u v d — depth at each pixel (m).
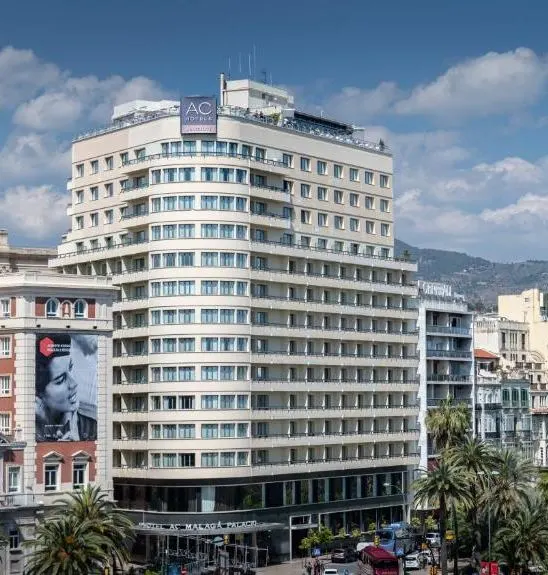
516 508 148.50
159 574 147.88
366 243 192.25
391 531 181.75
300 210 179.88
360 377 187.50
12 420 138.62
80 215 184.12
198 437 162.00
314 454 178.12
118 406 170.75
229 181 166.50
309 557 172.50
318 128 191.25
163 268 165.12
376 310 189.75
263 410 167.50
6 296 140.50
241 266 166.25
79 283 144.38
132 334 168.00
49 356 140.00
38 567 111.94
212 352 163.38
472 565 157.50
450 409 175.25
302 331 175.25
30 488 136.38
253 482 165.88
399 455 193.38
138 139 172.62
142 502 165.75
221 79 193.88
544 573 139.50
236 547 158.12
